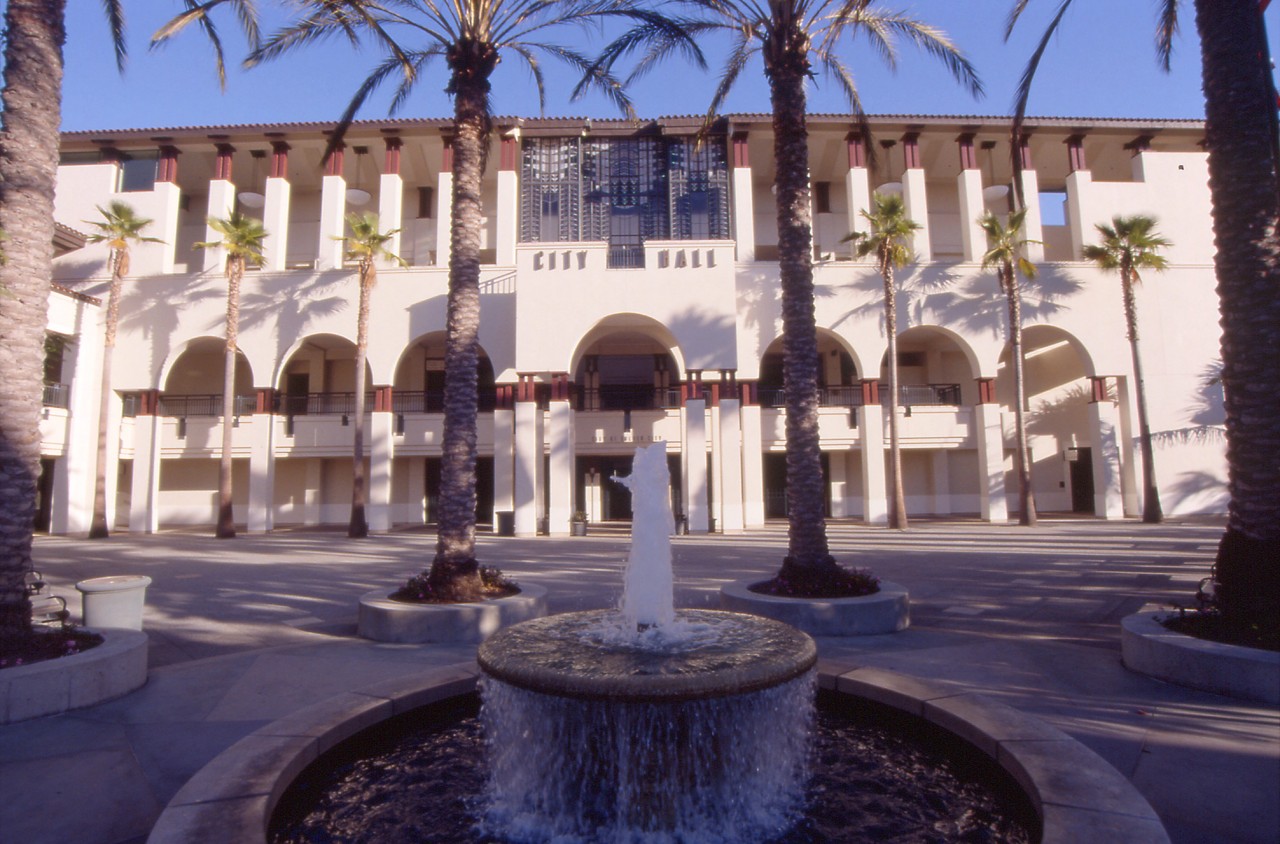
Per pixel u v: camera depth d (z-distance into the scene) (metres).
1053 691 5.84
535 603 8.79
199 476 30.80
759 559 16.30
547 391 25.78
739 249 27.11
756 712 4.14
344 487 30.73
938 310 26.84
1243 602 6.28
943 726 4.76
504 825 4.02
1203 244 28.30
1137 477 26.75
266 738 4.43
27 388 6.42
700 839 3.84
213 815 3.44
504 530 23.73
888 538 20.81
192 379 31.48
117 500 29.77
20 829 3.78
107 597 7.88
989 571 13.71
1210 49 7.09
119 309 27.02
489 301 26.27
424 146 28.89
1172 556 15.23
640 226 27.52
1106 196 28.22
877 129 27.81
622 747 3.91
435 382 30.70
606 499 30.17
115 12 10.74
